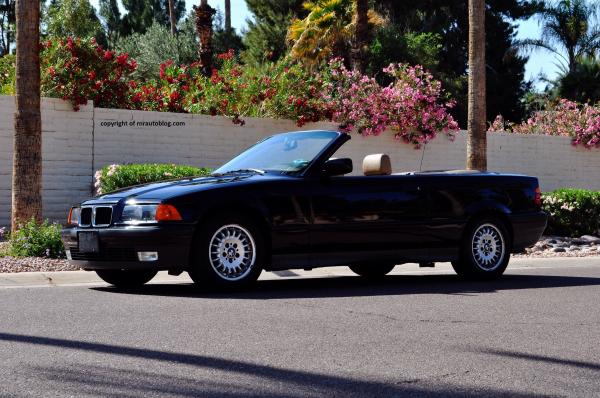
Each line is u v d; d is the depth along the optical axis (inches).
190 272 339.0
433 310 302.5
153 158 649.6
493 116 1945.1
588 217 709.9
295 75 741.3
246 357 217.8
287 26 1715.1
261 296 333.7
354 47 1119.0
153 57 1485.0
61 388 183.8
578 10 1785.2
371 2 1670.8
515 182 424.5
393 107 757.9
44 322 266.2
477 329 265.4
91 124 624.7
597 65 1636.3
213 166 676.7
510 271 472.4
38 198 477.1
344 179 372.8
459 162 807.1
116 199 343.0
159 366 206.1
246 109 717.9
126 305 303.6
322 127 737.0
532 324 276.8
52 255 450.9
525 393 187.0
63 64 629.9
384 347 233.9
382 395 182.9
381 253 378.0
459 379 198.8
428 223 390.3
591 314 301.0
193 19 1701.5
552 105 1170.0
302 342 238.7
